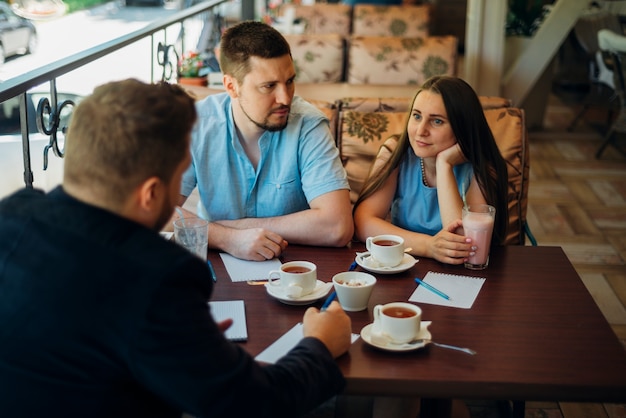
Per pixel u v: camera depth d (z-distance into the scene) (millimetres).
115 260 978
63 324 964
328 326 1265
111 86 1042
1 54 9766
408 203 2078
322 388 1150
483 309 1514
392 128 2447
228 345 1046
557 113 6762
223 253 1824
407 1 8781
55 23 12812
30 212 1028
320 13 6566
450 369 1260
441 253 1762
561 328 1428
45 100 1934
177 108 1040
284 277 1546
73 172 1028
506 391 1212
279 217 1931
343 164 2451
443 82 1904
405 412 1839
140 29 2850
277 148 2004
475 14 5395
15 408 983
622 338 2707
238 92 1871
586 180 4789
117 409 992
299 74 4762
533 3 6207
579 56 7375
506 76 6020
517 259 1812
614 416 2258
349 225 1923
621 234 3840
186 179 2057
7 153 3342
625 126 5125
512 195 2385
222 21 5691
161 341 956
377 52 4641
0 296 991
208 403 986
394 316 1354
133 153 1001
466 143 1922
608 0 7035
